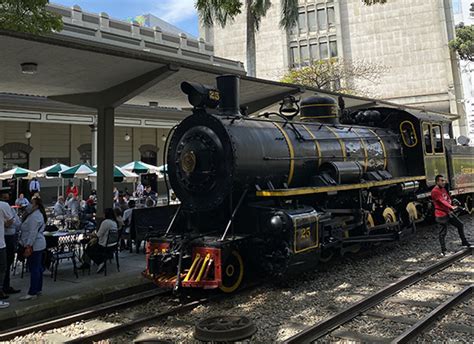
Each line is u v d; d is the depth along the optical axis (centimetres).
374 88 4103
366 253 953
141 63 838
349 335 475
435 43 3969
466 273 751
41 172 1622
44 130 2291
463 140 1468
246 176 673
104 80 965
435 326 495
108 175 1062
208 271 611
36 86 1020
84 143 2452
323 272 795
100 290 660
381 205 975
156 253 666
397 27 4078
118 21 2041
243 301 626
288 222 650
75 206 1562
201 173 682
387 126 1177
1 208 616
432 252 946
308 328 470
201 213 735
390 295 623
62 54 765
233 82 755
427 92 3972
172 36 2322
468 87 3822
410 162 1134
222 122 678
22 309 564
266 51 4394
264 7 1786
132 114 2278
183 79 998
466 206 1476
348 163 849
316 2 4291
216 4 959
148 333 507
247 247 691
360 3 4181
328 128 921
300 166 779
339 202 878
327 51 4231
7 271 654
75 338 490
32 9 839
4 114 1889
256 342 462
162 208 1056
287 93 1171
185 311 585
